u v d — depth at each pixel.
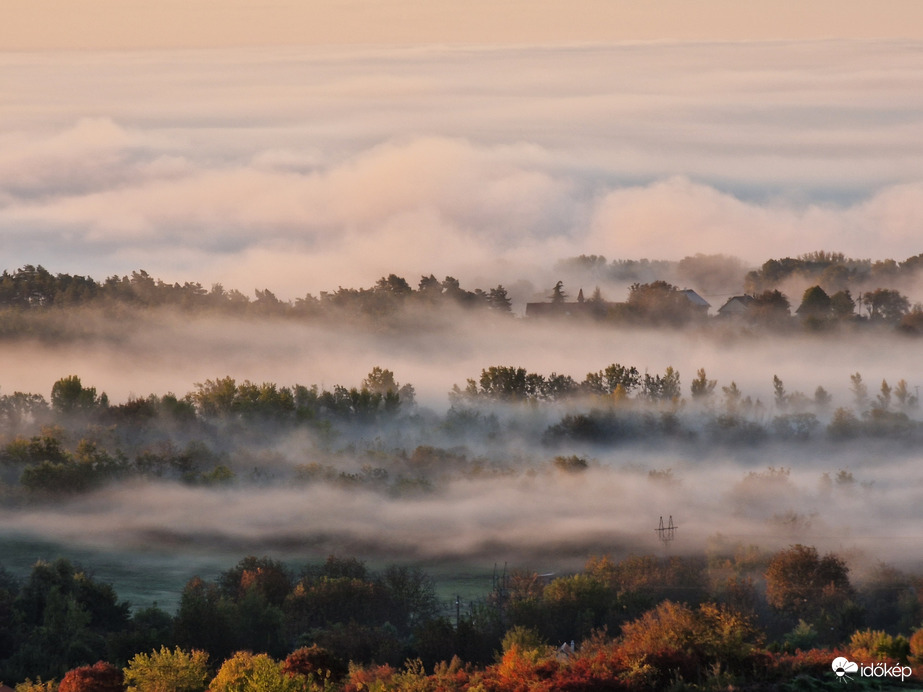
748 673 95.75
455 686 106.50
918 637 100.44
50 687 135.00
